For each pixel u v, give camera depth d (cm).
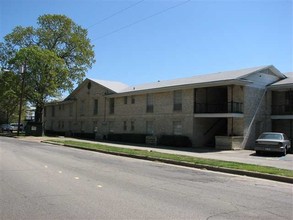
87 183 1021
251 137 2967
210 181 1152
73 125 5131
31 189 916
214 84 2817
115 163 1636
